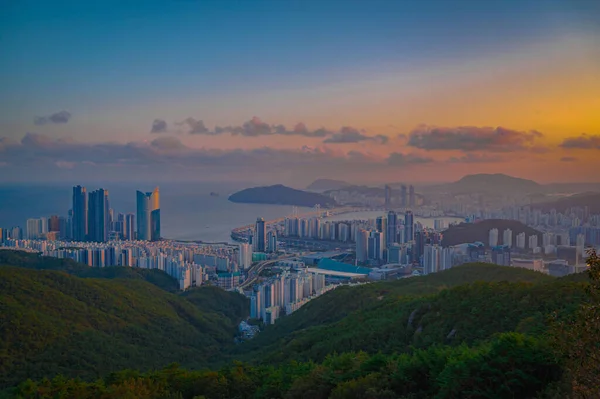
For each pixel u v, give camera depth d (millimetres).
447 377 22266
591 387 15695
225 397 32344
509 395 20984
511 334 22922
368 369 28188
